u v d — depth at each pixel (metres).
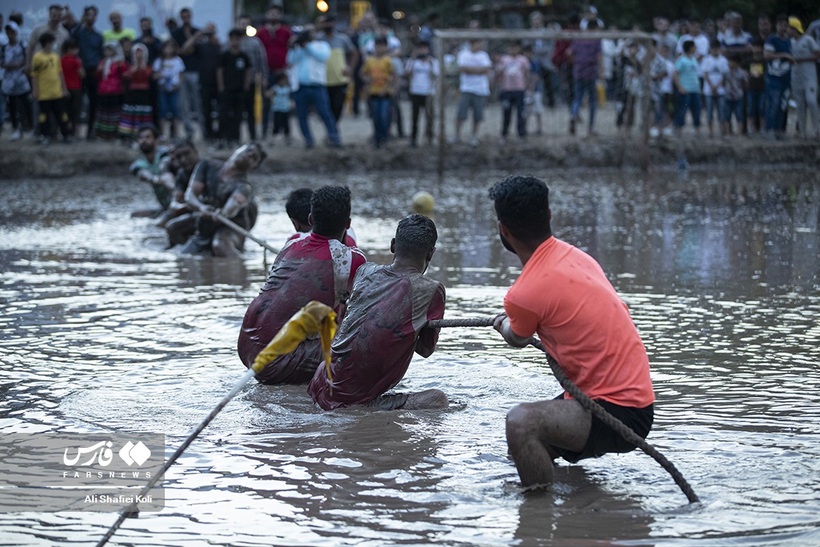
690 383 17.62
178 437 15.12
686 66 59.03
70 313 23.20
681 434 15.05
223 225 31.31
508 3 85.38
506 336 13.74
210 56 54.75
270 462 14.07
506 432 12.87
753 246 32.34
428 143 58.62
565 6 78.75
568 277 13.09
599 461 14.05
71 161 53.34
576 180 53.47
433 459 14.13
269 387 17.69
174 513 12.48
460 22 89.94
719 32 61.78
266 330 17.70
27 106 58.50
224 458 14.23
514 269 28.59
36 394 17.16
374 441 14.87
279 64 58.62
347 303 17.38
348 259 17.86
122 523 12.19
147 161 38.72
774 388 17.30
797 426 15.38
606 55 66.50
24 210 42.06
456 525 11.97
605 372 12.98
